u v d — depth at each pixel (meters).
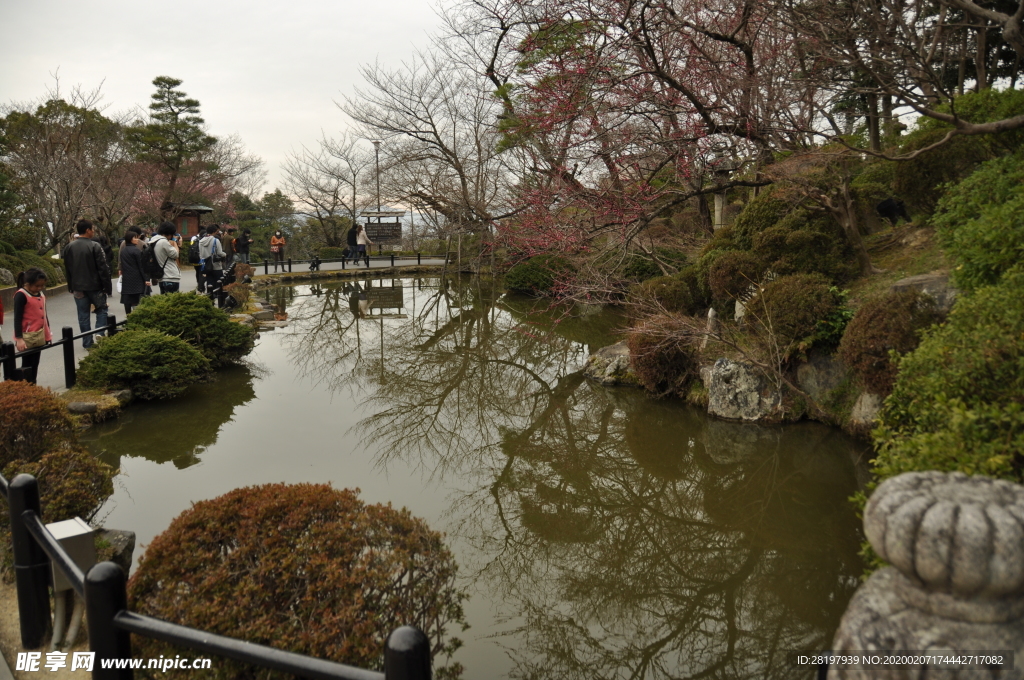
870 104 8.68
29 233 21.95
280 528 3.02
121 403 8.47
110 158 27.28
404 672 1.37
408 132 18.25
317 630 2.74
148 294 11.88
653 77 7.95
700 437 8.01
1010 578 1.13
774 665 4.02
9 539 4.03
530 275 19.44
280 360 12.91
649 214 8.33
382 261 31.88
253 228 39.22
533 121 9.19
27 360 8.05
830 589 4.75
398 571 3.02
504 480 7.18
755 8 7.33
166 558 2.95
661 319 9.25
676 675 4.00
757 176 9.30
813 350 8.10
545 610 4.69
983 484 1.30
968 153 8.97
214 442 7.92
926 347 4.40
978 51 11.93
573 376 11.41
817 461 6.98
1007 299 4.13
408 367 12.96
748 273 9.49
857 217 10.85
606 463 7.55
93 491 4.77
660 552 5.50
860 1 6.61
